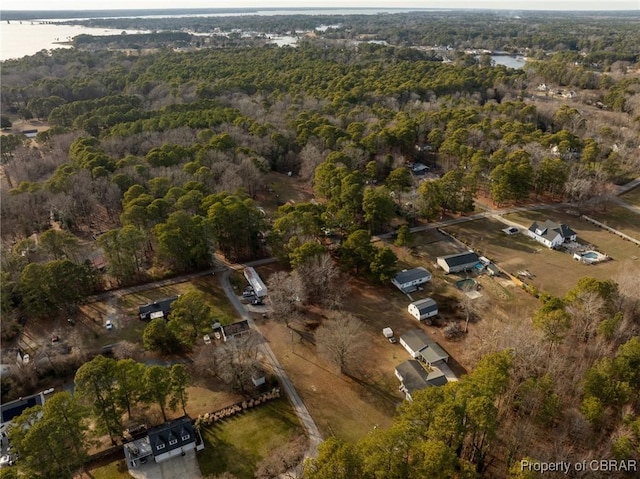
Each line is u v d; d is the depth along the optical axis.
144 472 49.47
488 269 85.12
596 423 48.19
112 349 66.50
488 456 48.41
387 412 56.75
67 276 71.81
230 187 103.62
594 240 95.19
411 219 102.50
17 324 70.62
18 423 46.53
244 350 61.31
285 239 84.62
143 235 81.62
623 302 65.69
